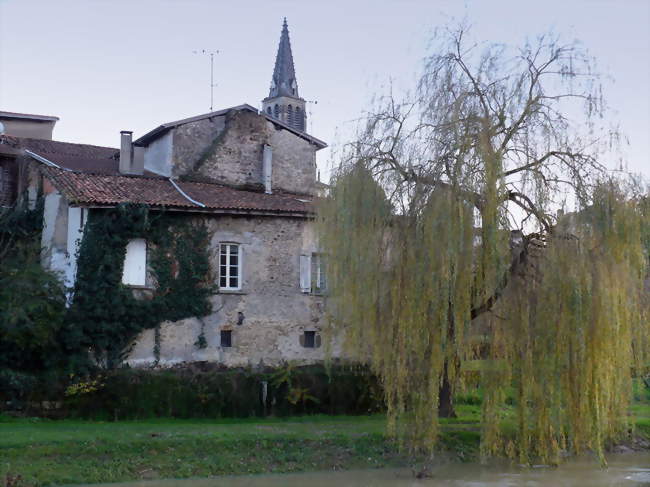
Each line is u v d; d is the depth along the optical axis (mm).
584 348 16406
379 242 18109
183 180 27781
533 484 16484
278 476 16625
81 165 28312
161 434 17734
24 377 20094
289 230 25484
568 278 16578
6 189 26688
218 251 24266
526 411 17031
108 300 22047
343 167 18828
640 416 22625
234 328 24188
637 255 16844
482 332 17812
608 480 17016
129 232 22719
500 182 16547
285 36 90625
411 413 17094
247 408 22141
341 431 19219
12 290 20625
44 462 15578
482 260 16688
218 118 29141
